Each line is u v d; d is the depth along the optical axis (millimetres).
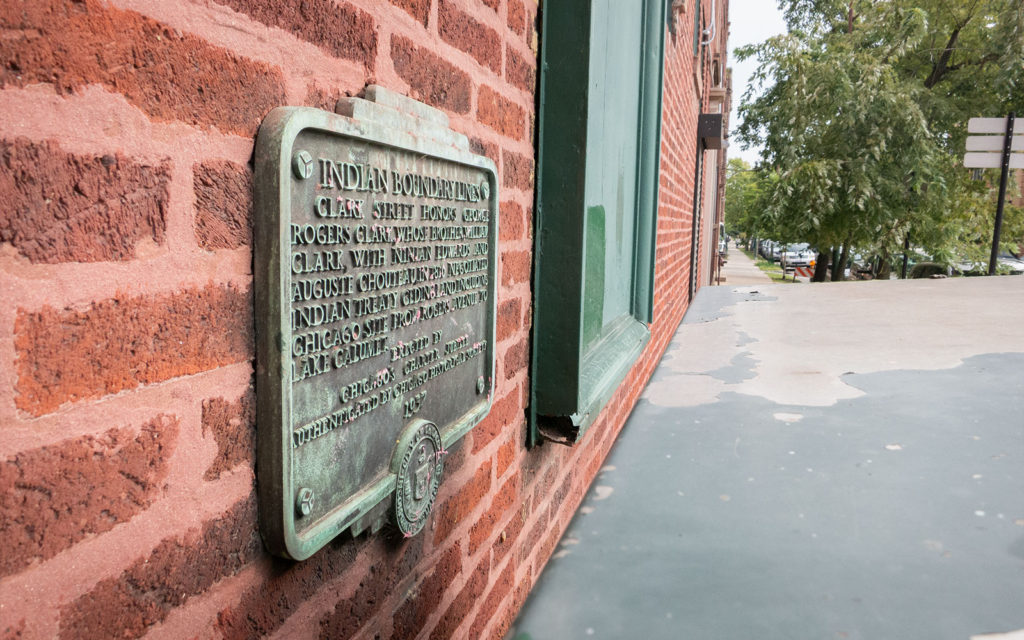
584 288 1908
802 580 879
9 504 534
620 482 1213
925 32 13172
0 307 523
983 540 991
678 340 2922
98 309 600
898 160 12844
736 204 44438
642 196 3055
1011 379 2035
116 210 612
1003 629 769
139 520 653
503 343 1633
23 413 542
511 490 1771
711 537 1004
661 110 3236
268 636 847
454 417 1314
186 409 702
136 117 628
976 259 15617
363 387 976
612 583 875
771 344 2738
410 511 1130
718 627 780
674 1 4383
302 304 827
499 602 1726
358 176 923
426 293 1156
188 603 716
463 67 1333
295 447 827
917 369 2193
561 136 1760
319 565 953
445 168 1199
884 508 1102
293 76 841
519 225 1699
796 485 1199
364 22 987
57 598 575
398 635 1195
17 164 531
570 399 1840
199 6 692
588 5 1698
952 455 1358
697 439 1463
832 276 16156
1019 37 13219
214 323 731
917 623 780
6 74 522
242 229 765
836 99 12648
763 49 14070
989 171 14320
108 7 595
